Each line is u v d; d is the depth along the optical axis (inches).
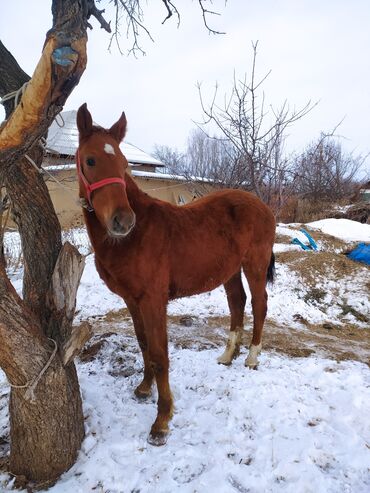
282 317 227.0
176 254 118.3
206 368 150.3
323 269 276.4
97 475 95.7
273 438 108.5
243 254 144.7
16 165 94.3
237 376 142.7
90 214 105.8
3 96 86.9
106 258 107.8
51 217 102.1
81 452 102.9
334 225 397.4
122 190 93.7
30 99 65.3
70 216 509.0
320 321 226.4
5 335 83.4
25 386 88.5
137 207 111.2
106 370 148.8
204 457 102.7
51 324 96.9
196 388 137.3
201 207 134.9
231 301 159.8
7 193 97.7
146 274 109.7
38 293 98.3
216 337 189.6
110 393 131.5
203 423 116.9
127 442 107.0
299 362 157.5
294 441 106.8
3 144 71.4
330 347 183.9
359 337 206.5
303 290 255.1
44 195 100.7
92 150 94.2
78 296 239.6
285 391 132.0
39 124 69.6
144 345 127.6
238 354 162.9
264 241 151.3
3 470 100.0
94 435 109.4
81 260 97.7
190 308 232.2
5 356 85.1
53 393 92.4
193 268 124.0
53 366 91.7
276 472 96.6
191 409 124.0
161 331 112.0
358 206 522.6
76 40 61.5
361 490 91.5
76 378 103.0
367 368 156.8
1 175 77.7
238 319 160.4
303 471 95.7
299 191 520.4
